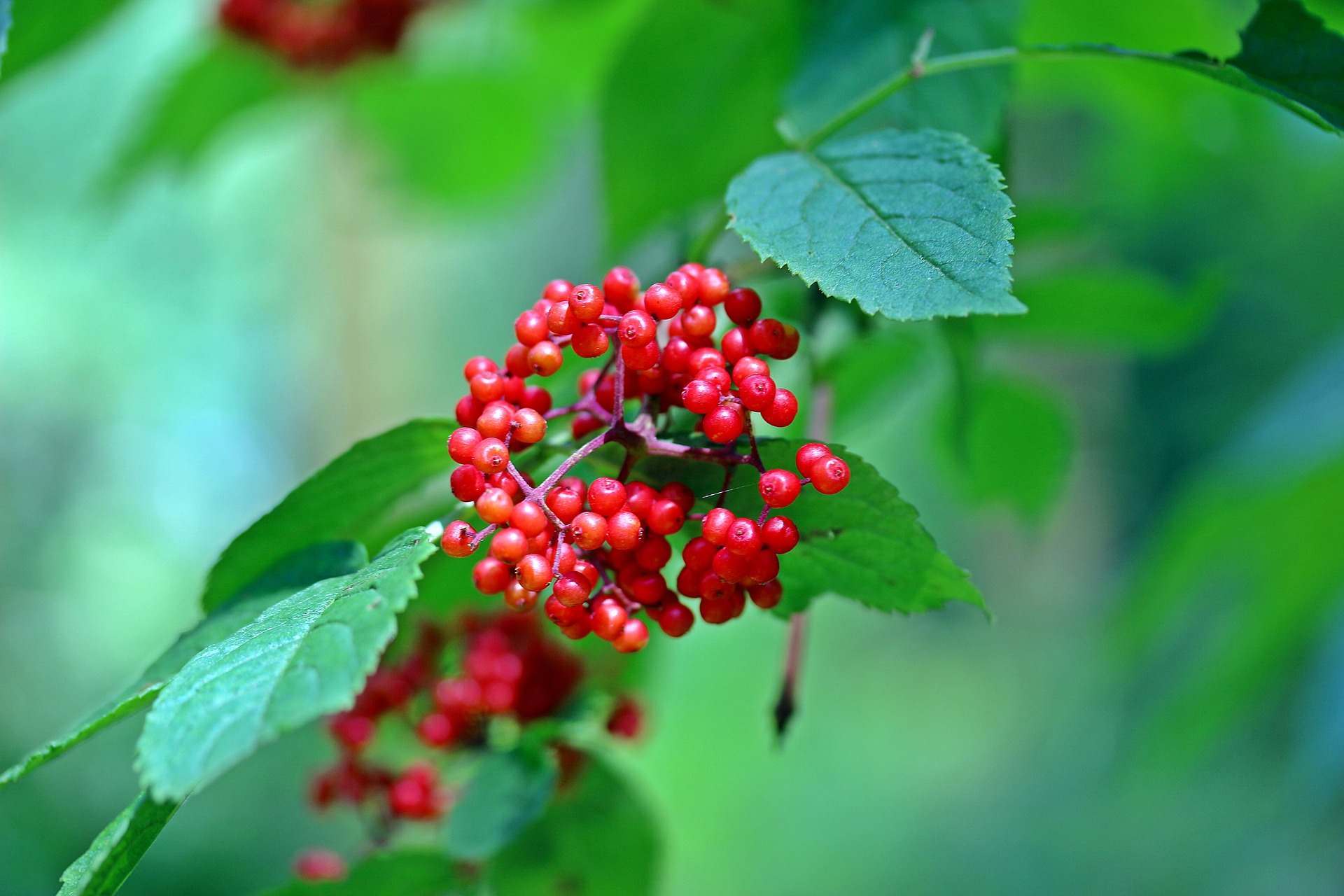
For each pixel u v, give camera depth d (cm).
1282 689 403
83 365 1359
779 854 1185
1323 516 335
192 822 841
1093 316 277
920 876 1154
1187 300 268
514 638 221
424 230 483
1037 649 1342
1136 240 420
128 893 772
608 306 145
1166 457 1360
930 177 134
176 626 1375
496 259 1275
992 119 186
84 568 1405
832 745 1433
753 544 127
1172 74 327
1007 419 281
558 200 839
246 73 349
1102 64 335
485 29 368
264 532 159
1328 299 993
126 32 627
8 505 1385
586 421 153
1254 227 870
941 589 150
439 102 399
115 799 814
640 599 142
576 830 219
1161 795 492
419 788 222
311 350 1049
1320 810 380
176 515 1750
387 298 973
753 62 248
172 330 1398
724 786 1235
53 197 806
